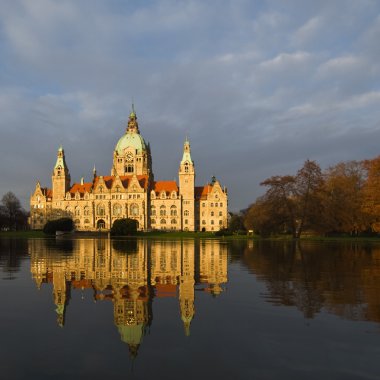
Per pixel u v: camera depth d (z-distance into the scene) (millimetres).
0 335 17859
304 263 45656
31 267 42438
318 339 17109
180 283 31156
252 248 74875
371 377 13492
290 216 115000
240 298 25250
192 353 15641
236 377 13531
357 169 123688
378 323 19375
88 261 49312
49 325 19359
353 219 110875
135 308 22703
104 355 15461
